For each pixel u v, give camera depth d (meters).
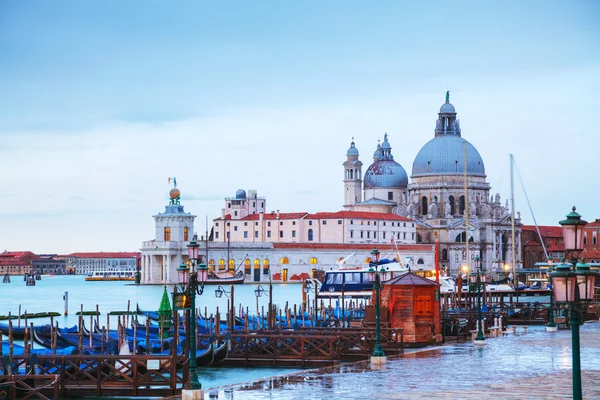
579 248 34.91
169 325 95.00
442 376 57.56
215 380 66.62
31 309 182.25
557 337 88.94
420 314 81.38
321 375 59.38
